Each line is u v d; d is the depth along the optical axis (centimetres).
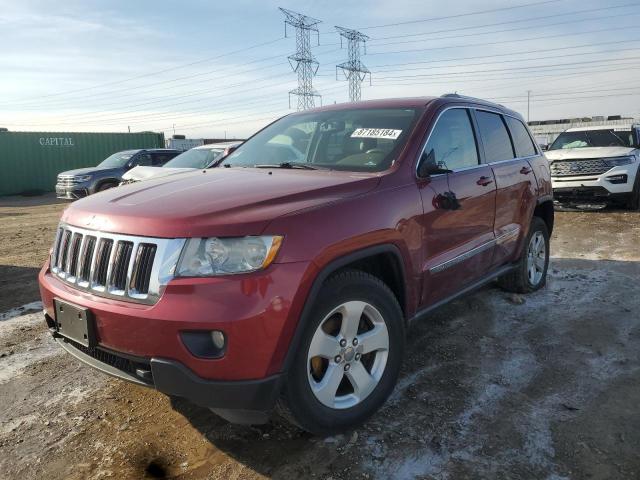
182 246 235
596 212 1090
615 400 315
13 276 650
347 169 334
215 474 255
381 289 289
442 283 351
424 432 285
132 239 247
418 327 436
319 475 252
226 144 1154
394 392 329
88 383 354
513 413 302
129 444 281
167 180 334
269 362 234
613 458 260
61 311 271
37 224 1217
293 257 241
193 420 304
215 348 231
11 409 321
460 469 254
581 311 469
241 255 233
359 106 407
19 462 268
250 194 271
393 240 294
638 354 378
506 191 432
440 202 337
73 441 286
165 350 230
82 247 271
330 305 260
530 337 412
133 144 2669
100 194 315
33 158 2395
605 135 1167
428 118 360
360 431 287
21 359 394
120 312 239
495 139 448
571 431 283
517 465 256
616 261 650
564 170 1070
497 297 508
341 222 265
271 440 281
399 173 317
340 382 280
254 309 228
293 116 446
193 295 228
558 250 728
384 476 250
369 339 286
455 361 371
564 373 351
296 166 355
